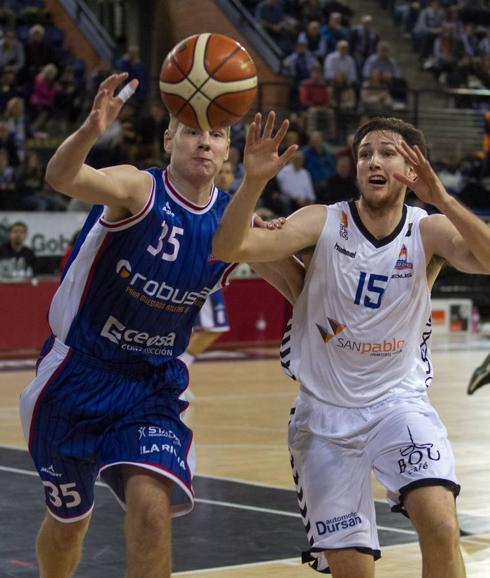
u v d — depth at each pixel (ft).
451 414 62.69
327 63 122.42
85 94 108.99
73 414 25.27
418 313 25.27
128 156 99.45
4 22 120.06
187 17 130.00
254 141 22.24
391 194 24.86
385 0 140.26
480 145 128.47
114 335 25.14
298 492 25.63
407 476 23.72
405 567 32.17
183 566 31.89
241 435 55.26
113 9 135.54
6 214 92.79
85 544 34.45
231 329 98.68
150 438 24.63
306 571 31.42
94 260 24.73
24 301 91.35
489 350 95.14
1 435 54.60
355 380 25.09
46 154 104.12
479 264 24.32
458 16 141.79
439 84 134.41
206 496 41.55
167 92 23.86
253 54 123.75
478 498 41.93
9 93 105.40
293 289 26.07
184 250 24.59
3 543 34.37
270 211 102.17
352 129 118.32
